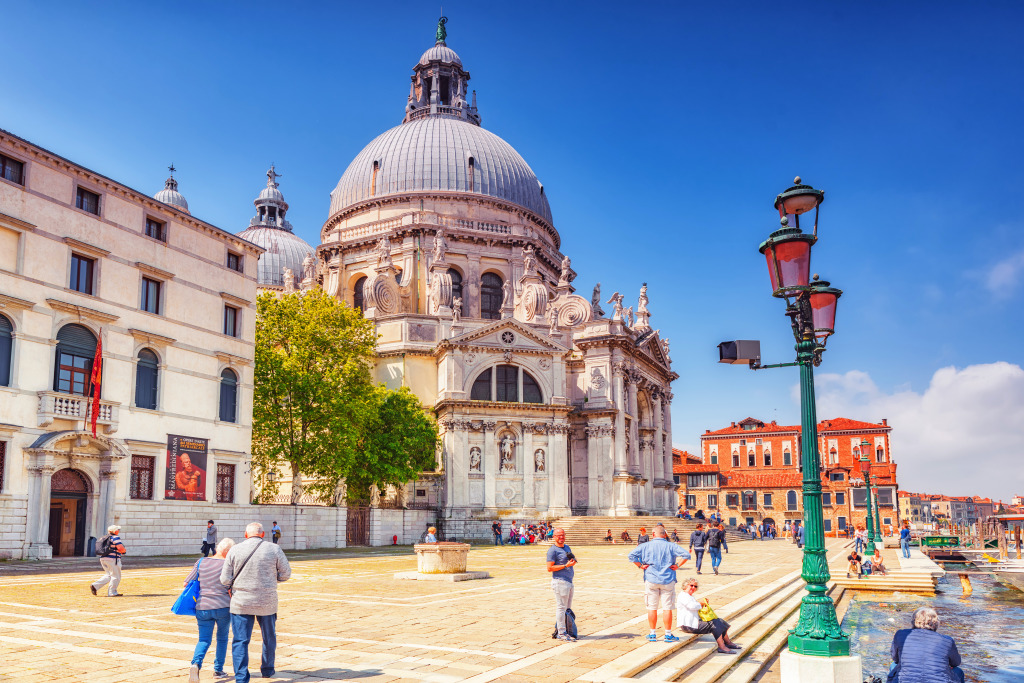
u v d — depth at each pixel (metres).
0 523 35.28
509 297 80.44
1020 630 23.48
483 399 71.06
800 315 12.88
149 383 43.62
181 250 46.19
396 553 48.72
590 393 74.12
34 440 37.16
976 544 78.38
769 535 90.94
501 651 14.12
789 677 11.90
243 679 11.34
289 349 59.28
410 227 80.06
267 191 113.12
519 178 89.00
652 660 13.49
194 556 42.16
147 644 14.53
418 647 14.48
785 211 13.16
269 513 50.31
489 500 68.31
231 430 48.56
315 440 56.06
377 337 65.62
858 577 34.84
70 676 11.78
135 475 42.12
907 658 10.54
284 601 21.66
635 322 88.75
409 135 89.12
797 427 118.00
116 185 42.03
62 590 23.78
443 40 104.31
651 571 15.49
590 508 72.12
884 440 113.88
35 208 37.94
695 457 126.19
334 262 84.06
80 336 40.03
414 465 64.12
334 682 11.66
